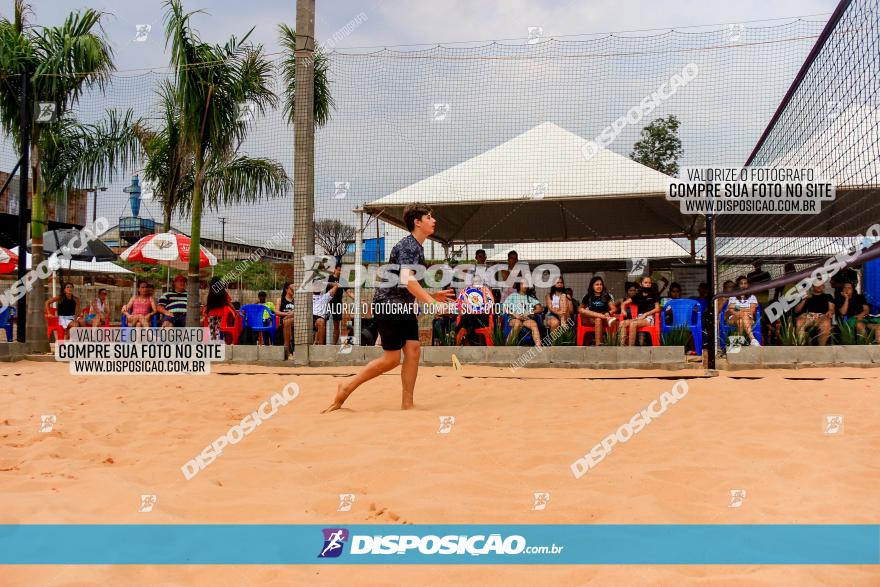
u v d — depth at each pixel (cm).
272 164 1174
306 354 865
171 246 1238
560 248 1688
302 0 912
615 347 800
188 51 1043
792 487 300
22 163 1002
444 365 834
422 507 272
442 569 209
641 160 1614
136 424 466
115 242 2095
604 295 937
